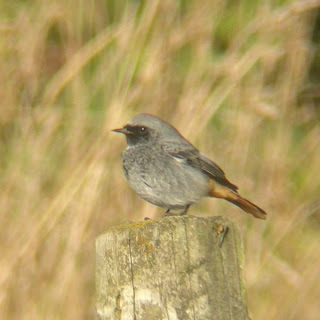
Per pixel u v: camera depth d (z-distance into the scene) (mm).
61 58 13406
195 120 11469
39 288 10367
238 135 12141
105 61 12234
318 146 13594
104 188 11062
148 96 11766
